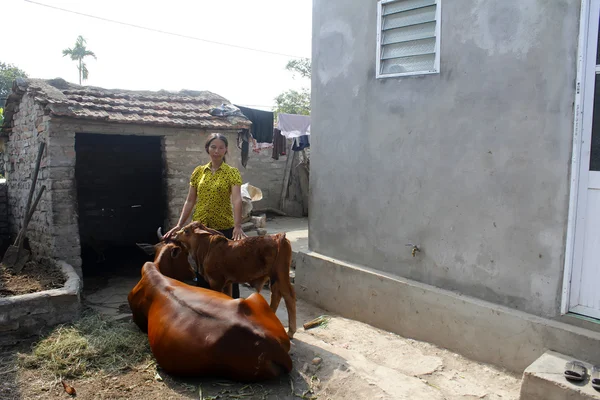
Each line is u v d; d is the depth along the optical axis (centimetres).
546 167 376
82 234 978
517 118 391
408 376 375
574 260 363
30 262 628
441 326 446
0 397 341
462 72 426
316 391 354
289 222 1263
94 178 981
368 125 518
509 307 405
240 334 338
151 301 410
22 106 743
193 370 351
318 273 579
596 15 342
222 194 463
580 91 351
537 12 374
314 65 580
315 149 590
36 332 459
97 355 404
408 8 466
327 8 555
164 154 711
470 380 384
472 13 416
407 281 481
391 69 489
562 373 323
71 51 3659
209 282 432
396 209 495
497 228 410
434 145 454
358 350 446
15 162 812
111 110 674
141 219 1047
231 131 754
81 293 604
